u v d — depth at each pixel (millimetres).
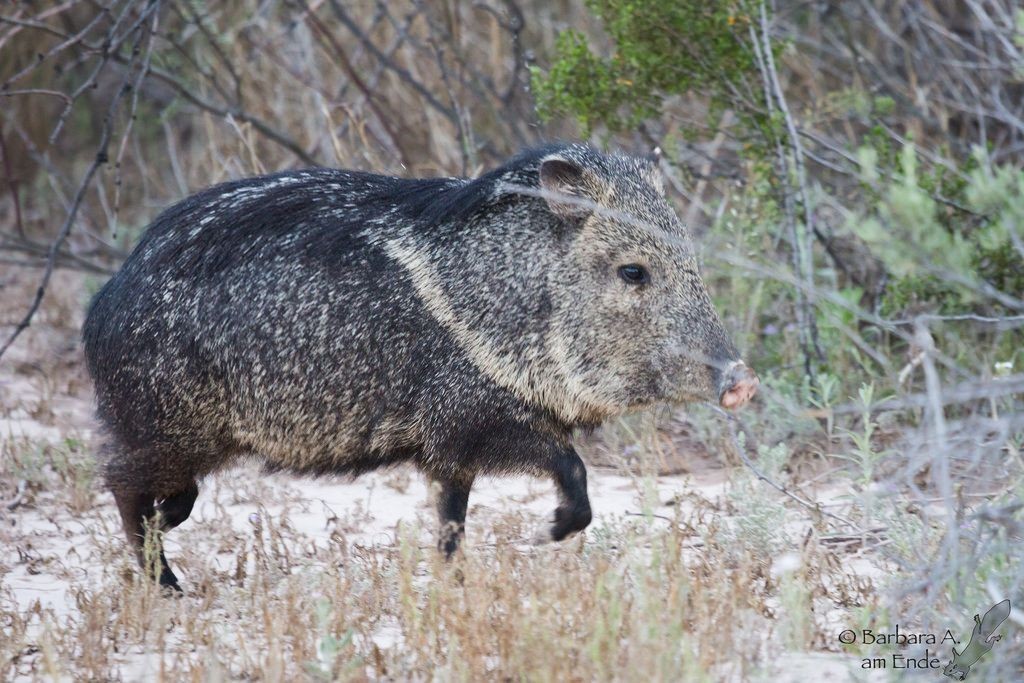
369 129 20234
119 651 9375
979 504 11023
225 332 10445
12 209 23812
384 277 10461
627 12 15367
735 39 15445
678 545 9453
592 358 10562
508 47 20844
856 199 16875
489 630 8781
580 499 10531
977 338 15125
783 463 12367
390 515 12727
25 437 14000
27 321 15055
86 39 23406
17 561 11609
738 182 16672
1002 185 9727
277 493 13375
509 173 10688
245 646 9133
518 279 10500
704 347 10312
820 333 15320
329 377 10469
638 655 7789
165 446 10727
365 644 9055
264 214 10656
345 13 20516
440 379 10469
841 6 19172
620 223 10484
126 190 23938
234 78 19969
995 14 16875
